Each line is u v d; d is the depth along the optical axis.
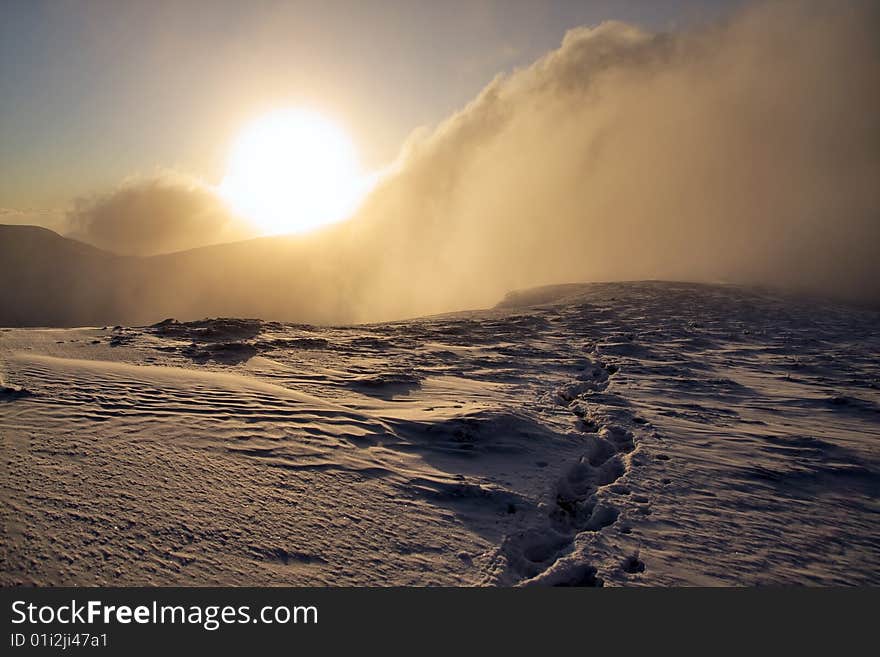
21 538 3.66
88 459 5.04
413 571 4.12
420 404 9.30
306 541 4.29
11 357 9.05
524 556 4.68
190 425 6.44
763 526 5.29
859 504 5.94
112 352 11.32
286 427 6.90
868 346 17.53
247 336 15.67
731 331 20.89
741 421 9.27
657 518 5.38
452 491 5.68
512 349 16.56
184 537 4.04
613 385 12.05
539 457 7.12
